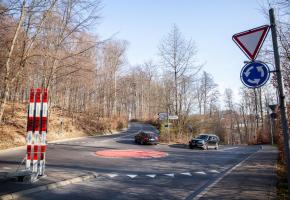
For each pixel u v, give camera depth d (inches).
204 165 711.7
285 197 348.2
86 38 859.4
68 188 412.5
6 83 783.7
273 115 546.9
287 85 562.3
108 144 1284.4
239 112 3198.8
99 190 406.9
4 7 598.2
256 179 480.1
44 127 469.4
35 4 714.2
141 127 2800.2
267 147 1440.7
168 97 1587.1
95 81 2139.5
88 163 676.7
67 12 847.1
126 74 2854.3
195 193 400.8
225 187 415.8
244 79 252.4
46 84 1035.9
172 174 561.9
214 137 1389.0
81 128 1819.6
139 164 692.7
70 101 2213.3
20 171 437.7
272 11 248.1
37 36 807.7
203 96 2664.9
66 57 854.5
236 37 256.8
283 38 486.9
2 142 1005.2
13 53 778.2
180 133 1567.4
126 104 3880.4
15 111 1430.9
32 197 352.2
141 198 366.9
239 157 927.0
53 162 669.9
